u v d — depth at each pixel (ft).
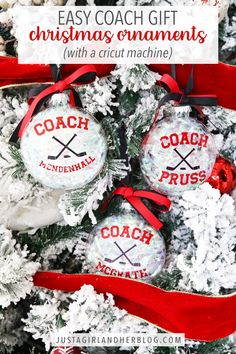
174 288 2.35
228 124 2.33
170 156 2.07
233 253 2.29
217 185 2.25
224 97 2.23
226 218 2.28
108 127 2.21
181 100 2.11
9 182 2.20
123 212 2.25
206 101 2.12
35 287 2.40
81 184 2.07
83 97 2.20
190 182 2.11
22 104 2.20
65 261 2.59
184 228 2.45
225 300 2.27
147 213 2.22
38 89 2.11
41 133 1.98
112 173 2.20
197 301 2.26
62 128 1.98
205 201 2.18
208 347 2.47
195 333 2.30
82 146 2.00
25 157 2.03
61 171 2.01
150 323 2.30
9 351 2.61
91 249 2.25
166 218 2.46
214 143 2.16
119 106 2.30
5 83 2.16
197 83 2.20
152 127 2.14
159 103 2.12
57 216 2.33
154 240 2.22
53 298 2.34
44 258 2.44
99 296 2.23
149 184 2.19
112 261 2.21
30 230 2.37
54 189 2.26
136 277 2.24
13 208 2.28
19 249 2.27
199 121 2.16
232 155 2.41
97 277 2.24
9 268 2.17
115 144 2.20
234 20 2.39
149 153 2.10
